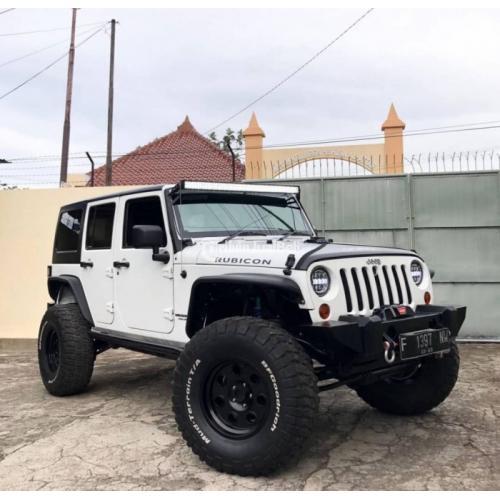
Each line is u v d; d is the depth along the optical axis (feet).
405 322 10.85
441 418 13.79
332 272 10.53
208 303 12.36
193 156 52.21
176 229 12.83
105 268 15.20
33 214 27.78
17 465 11.02
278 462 9.64
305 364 9.72
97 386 17.95
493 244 24.68
